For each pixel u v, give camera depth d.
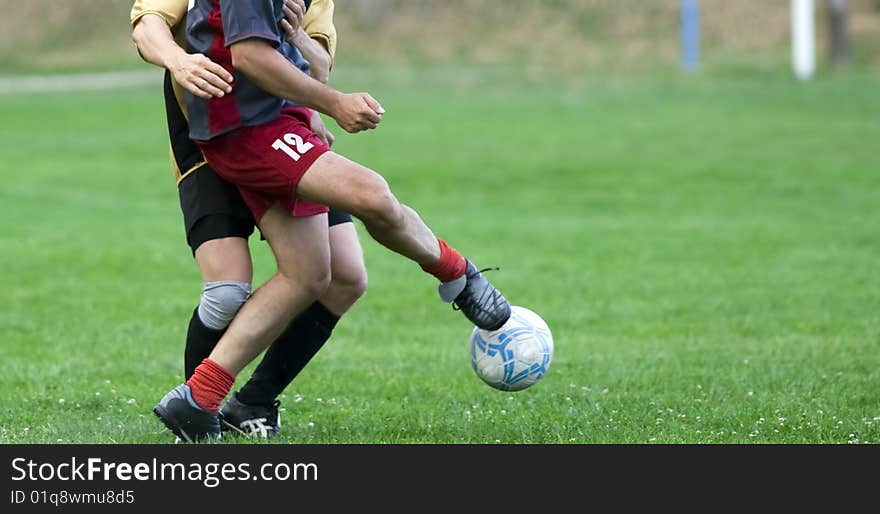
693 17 115.31
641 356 26.58
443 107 93.94
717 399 21.89
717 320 31.50
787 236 46.75
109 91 108.12
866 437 19.14
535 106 94.00
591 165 67.38
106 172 65.81
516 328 18.33
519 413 20.66
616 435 19.09
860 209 53.41
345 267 18.38
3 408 21.12
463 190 60.66
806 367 24.84
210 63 16.05
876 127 79.56
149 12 16.86
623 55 124.62
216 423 17.55
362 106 16.11
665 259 42.22
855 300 34.06
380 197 16.27
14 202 55.44
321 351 27.50
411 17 136.00
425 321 31.89
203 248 17.34
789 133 77.69
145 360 26.31
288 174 16.39
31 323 30.94
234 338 17.22
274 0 16.56
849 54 115.38
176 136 17.56
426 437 19.06
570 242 46.16
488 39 131.38
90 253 42.91
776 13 130.25
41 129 83.94
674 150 72.06
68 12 138.25
